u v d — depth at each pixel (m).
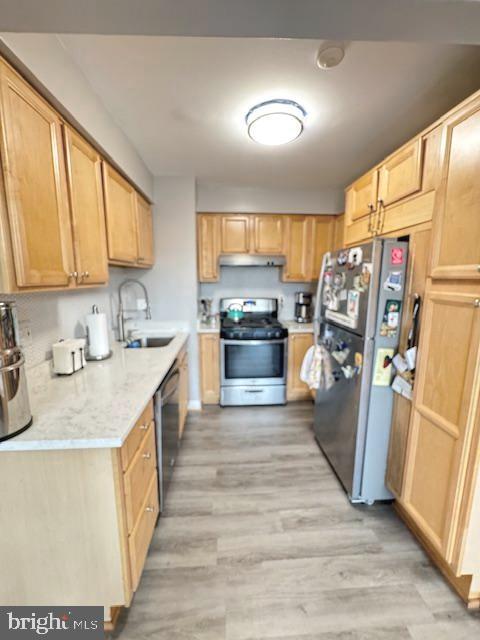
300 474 2.06
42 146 1.08
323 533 1.58
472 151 1.07
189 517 1.68
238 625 1.16
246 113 1.68
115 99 1.53
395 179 1.57
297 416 2.94
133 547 1.13
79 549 1.05
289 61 1.26
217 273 3.21
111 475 1.01
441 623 1.17
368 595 1.27
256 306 3.62
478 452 1.08
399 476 1.57
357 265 1.68
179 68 1.30
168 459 1.83
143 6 0.74
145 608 1.21
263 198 3.12
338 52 1.21
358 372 1.67
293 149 2.16
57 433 0.97
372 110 1.65
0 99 0.87
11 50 0.89
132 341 2.48
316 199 3.17
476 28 0.81
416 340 1.44
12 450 0.95
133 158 2.09
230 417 2.91
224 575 1.35
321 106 1.61
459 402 1.15
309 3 0.73
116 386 1.40
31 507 1.01
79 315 1.89
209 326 3.12
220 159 2.33
